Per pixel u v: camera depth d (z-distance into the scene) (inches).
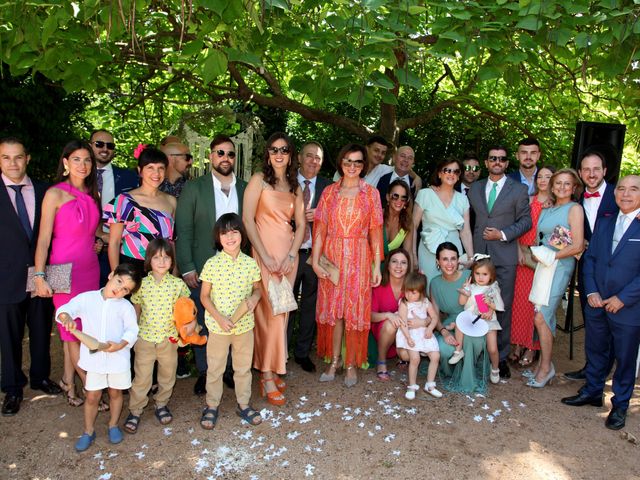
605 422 158.4
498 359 186.4
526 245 195.9
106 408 158.9
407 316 178.5
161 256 143.4
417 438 147.9
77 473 128.5
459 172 191.3
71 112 311.9
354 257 174.6
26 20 146.3
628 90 209.0
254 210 162.4
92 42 170.4
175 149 192.2
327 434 148.8
